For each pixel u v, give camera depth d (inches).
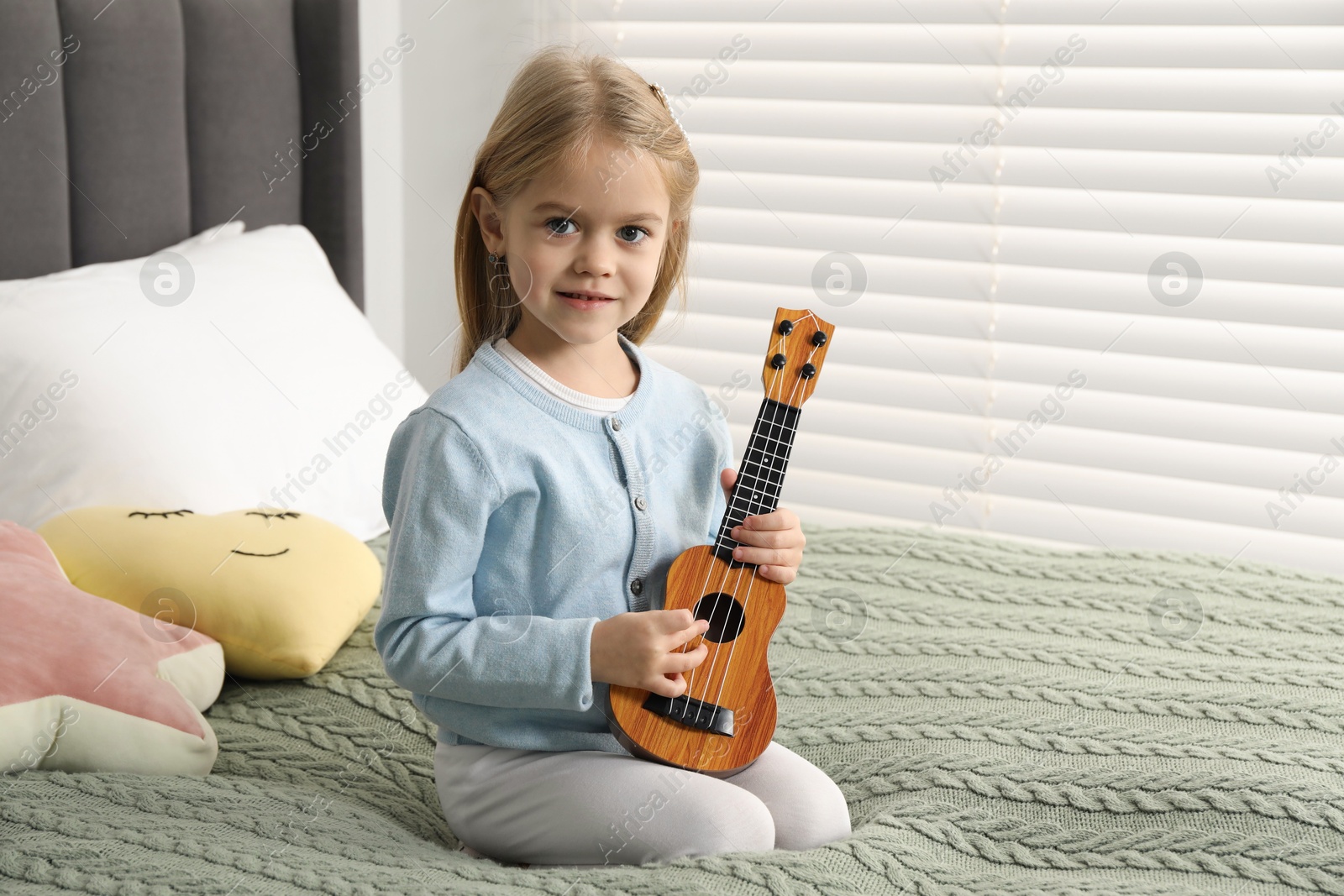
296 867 36.0
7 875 34.9
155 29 75.6
